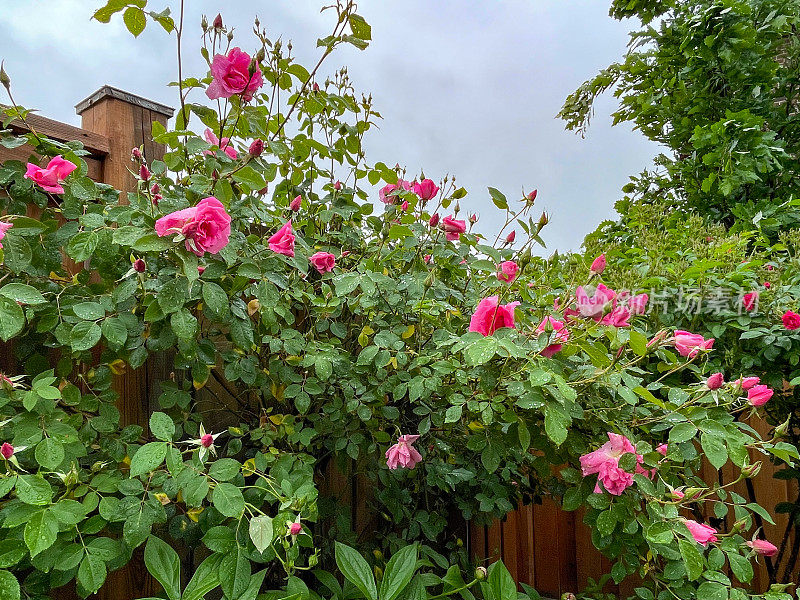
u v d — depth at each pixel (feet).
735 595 3.64
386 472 5.60
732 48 10.99
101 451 4.11
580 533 8.17
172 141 4.83
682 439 3.80
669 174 13.19
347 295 5.85
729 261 7.23
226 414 5.97
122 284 3.99
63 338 3.89
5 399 3.39
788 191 11.05
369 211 6.80
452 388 4.81
